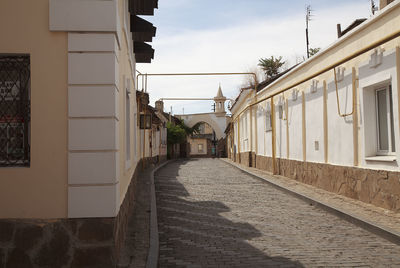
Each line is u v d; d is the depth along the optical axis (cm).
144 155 2266
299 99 1413
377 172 870
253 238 689
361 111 943
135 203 1073
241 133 2977
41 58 509
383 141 910
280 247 627
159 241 677
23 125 526
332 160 1135
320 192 1141
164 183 1598
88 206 498
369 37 891
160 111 3944
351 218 789
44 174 501
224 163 3278
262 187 1422
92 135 504
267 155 1975
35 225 496
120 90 621
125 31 779
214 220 853
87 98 505
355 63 973
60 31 509
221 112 5784
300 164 1418
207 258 572
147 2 983
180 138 4759
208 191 1339
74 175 499
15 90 528
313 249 612
